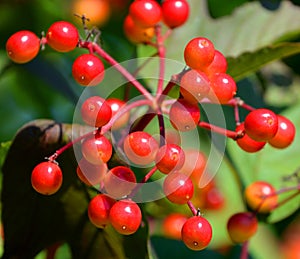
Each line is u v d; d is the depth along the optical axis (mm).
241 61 390
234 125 429
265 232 467
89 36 355
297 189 416
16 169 375
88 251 379
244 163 435
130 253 371
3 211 381
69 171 369
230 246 451
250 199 414
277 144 367
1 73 463
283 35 440
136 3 383
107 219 340
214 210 449
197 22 434
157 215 431
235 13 439
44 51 459
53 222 381
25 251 388
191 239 332
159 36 386
